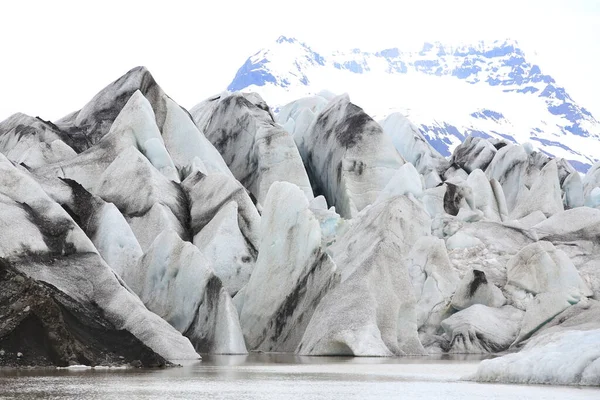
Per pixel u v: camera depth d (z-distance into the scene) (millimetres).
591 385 42406
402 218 80438
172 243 72312
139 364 53812
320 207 101500
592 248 87812
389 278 67625
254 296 72312
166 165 93062
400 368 53656
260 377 47125
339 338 64250
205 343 69062
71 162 89438
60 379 44344
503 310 76625
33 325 51469
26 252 64812
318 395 39531
